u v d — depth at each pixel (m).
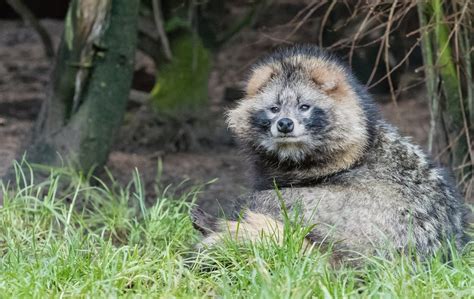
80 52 13.48
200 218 10.34
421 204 9.90
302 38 20.97
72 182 13.03
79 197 13.15
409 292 8.61
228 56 22.81
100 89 13.71
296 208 9.77
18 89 21.52
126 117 17.83
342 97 10.58
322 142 10.46
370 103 10.84
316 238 9.72
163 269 9.49
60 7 27.62
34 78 22.38
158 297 8.84
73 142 13.65
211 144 17.80
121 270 9.49
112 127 13.91
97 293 8.90
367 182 10.14
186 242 11.08
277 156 10.69
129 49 13.84
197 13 17.89
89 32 13.41
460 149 13.27
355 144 10.42
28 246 10.75
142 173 15.88
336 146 10.45
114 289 8.96
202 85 17.88
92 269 9.52
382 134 10.56
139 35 17.39
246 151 11.11
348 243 9.61
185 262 9.83
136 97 17.88
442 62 12.72
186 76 17.67
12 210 11.62
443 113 13.39
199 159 16.95
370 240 9.60
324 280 8.76
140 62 22.75
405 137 10.72
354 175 10.29
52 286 9.23
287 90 10.66
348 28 15.61
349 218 9.77
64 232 11.12
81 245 10.54
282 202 9.68
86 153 13.70
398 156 10.36
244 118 10.97
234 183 15.19
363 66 18.86
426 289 8.70
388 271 8.89
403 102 20.25
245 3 21.59
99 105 13.73
